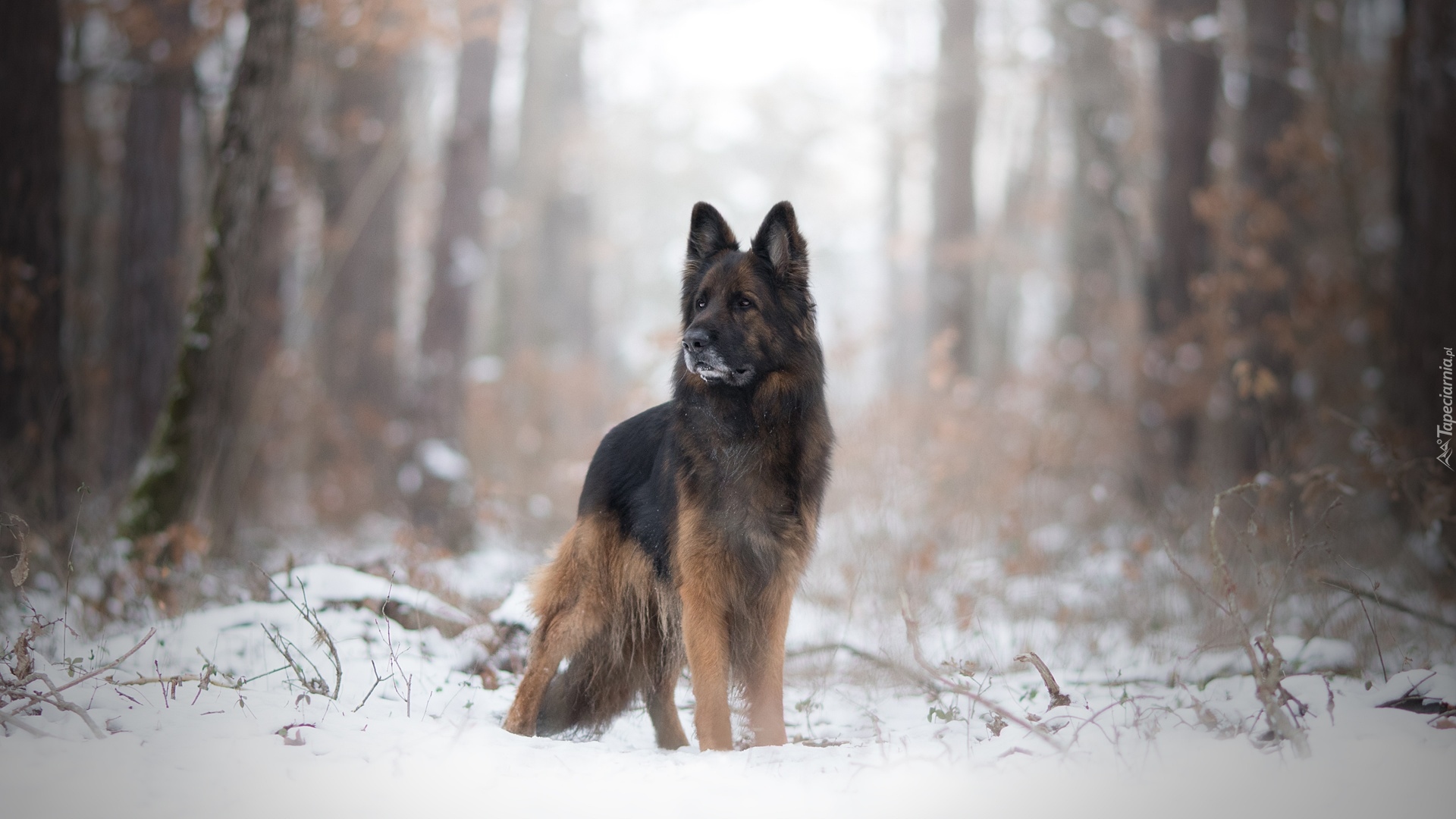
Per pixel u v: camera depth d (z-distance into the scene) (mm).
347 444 16031
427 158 26234
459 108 16766
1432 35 9539
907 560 8734
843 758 4133
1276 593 4754
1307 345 12445
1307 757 3781
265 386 14789
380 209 18188
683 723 5797
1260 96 14258
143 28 11500
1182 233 15344
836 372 13375
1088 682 5738
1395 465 7160
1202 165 15375
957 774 3803
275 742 3910
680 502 4801
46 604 7125
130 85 12828
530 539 11633
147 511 8289
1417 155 9578
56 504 9078
